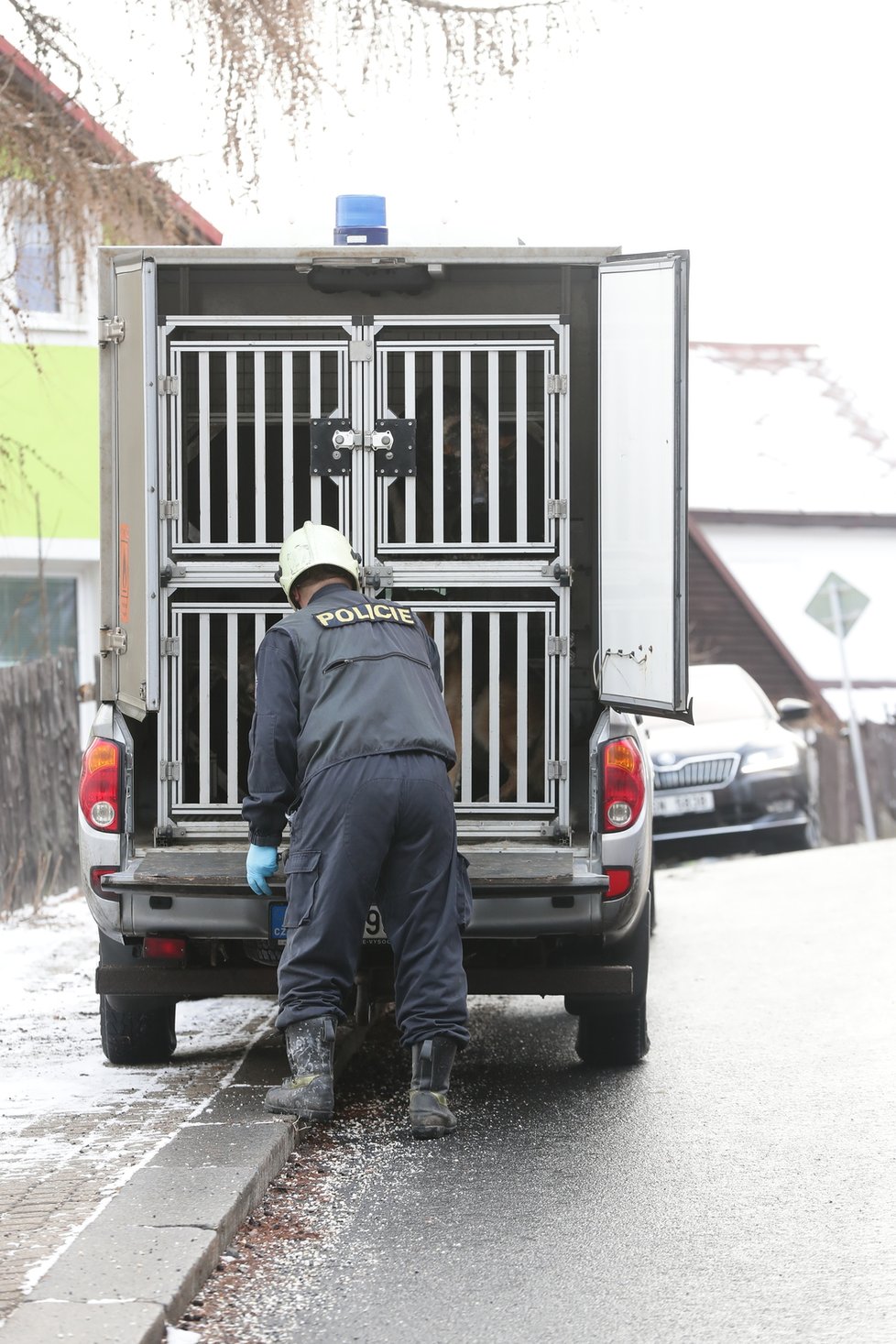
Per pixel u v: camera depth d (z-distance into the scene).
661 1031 12.98
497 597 11.83
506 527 12.76
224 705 12.52
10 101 16.67
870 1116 10.03
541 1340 6.50
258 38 15.77
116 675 11.23
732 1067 11.55
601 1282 7.17
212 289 12.06
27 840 19.59
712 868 25.52
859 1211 8.12
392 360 12.62
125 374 11.18
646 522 10.56
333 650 9.88
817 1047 12.10
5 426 26.00
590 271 11.87
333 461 11.59
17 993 14.39
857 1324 6.59
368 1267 7.39
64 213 17.05
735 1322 6.65
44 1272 6.80
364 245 11.93
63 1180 8.17
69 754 20.81
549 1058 12.18
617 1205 8.31
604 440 11.05
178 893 10.27
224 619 12.53
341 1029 12.30
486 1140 9.66
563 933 10.46
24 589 26.94
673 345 10.32
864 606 34.47
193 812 11.41
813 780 34.06
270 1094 9.73
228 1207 7.65
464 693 11.68
